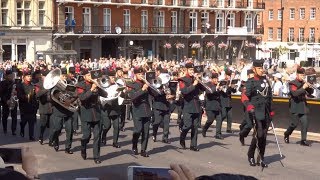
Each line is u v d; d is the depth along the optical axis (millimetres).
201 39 65500
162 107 14898
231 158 12789
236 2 69125
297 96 14391
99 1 54938
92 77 11898
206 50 66625
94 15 54938
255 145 11758
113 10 56875
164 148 14164
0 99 16672
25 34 49156
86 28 54031
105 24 56219
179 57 63594
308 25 81562
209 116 15844
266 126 11562
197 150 13805
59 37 51531
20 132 16312
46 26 50531
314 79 16797
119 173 10961
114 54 57594
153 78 13930
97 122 12125
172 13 62750
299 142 15172
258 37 72125
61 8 51875
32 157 3002
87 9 54375
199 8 64625
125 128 18094
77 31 53094
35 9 49906
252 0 71062
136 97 12578
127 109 20375
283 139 15664
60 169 11328
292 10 83188
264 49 75875
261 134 11445
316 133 16281
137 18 59219
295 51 82312
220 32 67188
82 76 12375
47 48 50625
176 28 62906
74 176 10641
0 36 47594
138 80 12773
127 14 58281
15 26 48562
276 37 85000
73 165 11797
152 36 60281
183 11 63562
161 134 16703
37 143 14828
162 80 15438
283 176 10930
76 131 16516
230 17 69062
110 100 13727
